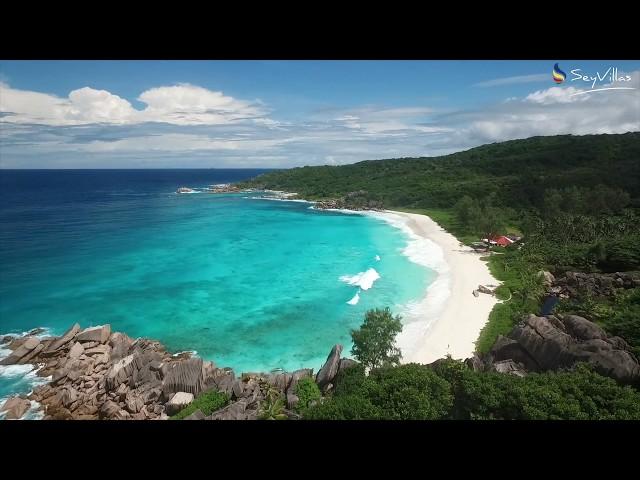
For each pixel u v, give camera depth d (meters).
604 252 62.91
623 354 29.77
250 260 80.00
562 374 25.58
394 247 88.50
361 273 69.31
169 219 137.50
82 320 51.00
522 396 22.12
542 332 35.16
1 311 53.31
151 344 43.41
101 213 151.88
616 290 52.22
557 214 97.06
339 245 92.81
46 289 62.12
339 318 51.59
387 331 34.19
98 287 63.41
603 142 184.00
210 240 100.44
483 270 67.38
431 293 57.78
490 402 22.86
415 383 24.09
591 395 23.08
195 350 43.78
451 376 26.47
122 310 54.34
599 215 97.75
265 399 32.41
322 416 20.64
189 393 32.69
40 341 42.00
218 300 58.09
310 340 46.00
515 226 106.31
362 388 25.28
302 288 62.69
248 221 133.25
